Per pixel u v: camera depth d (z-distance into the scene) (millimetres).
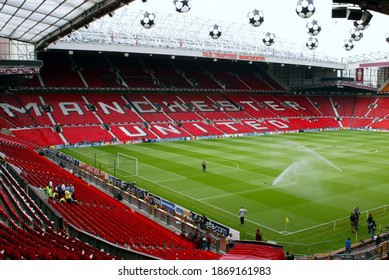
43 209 18688
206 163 39375
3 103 55344
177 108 66750
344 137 61469
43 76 61875
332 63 74688
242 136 62781
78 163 36500
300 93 84312
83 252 12609
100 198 25109
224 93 75688
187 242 19141
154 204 25203
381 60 71000
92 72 67000
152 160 41344
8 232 13414
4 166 27125
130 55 66812
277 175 33969
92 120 57781
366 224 22594
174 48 58781
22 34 38562
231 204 26188
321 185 30688
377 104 80500
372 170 35906
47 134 52156
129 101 65125
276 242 20156
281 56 69188
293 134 65812
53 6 27312
